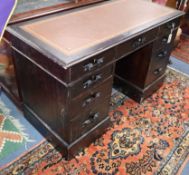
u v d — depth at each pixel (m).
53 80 1.17
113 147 1.54
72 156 1.44
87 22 1.40
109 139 1.59
